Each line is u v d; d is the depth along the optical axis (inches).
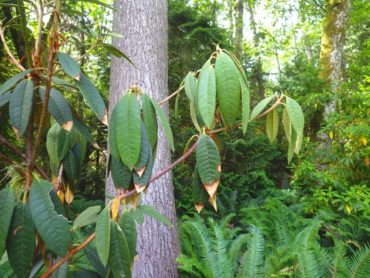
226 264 105.9
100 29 43.3
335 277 97.3
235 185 225.1
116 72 114.7
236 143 227.5
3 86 26.0
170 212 113.9
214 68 27.4
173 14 222.1
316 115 200.8
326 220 140.1
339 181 145.3
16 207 24.8
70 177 36.0
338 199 135.4
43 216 24.3
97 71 228.2
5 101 27.7
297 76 219.5
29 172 25.9
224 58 26.7
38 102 30.7
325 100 184.5
